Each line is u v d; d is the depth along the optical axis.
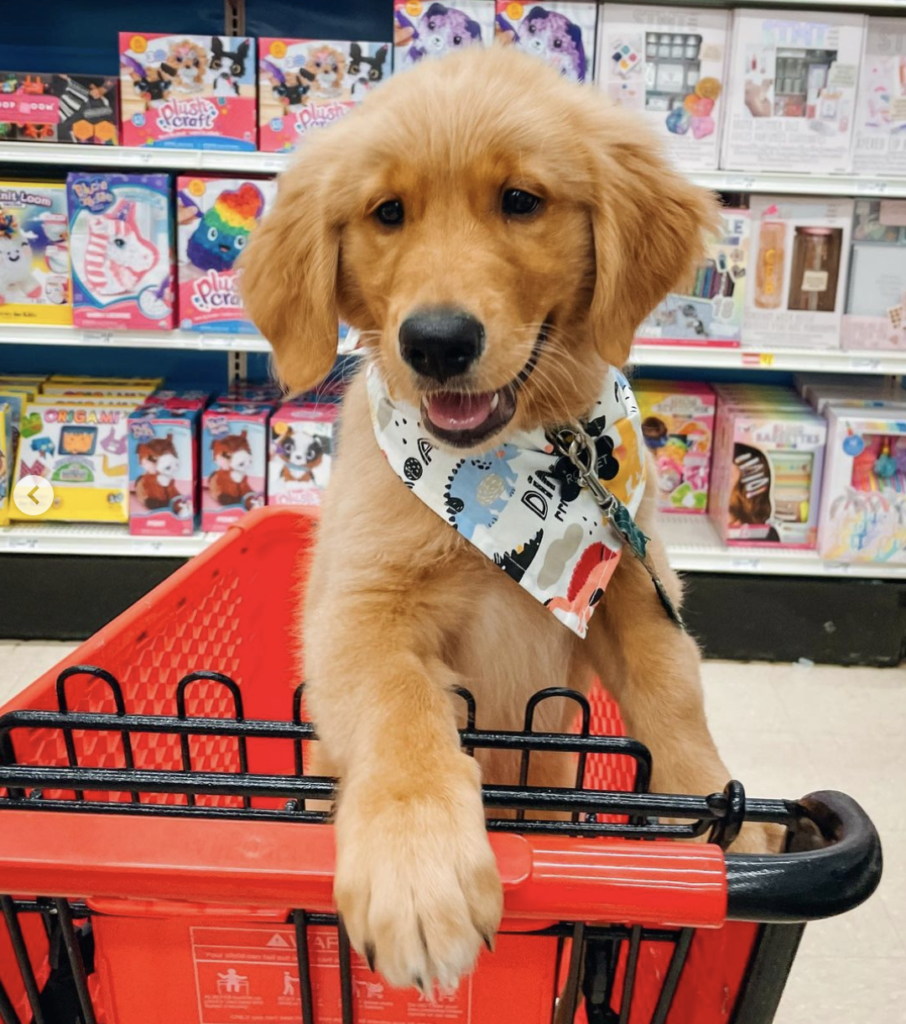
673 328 2.45
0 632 2.59
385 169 1.05
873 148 2.40
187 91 2.31
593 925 0.77
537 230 1.05
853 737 2.25
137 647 1.26
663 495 2.71
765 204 2.43
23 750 1.05
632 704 1.12
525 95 1.08
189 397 2.70
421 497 1.04
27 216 2.38
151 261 2.37
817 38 2.29
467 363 0.98
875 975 1.59
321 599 1.12
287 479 2.54
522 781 0.89
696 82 2.34
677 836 0.75
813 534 2.57
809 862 0.65
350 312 1.17
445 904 0.66
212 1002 0.80
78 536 2.53
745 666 2.58
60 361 2.96
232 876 0.65
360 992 0.79
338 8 2.82
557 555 1.05
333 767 1.07
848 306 2.52
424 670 0.96
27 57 2.81
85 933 0.90
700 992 0.82
